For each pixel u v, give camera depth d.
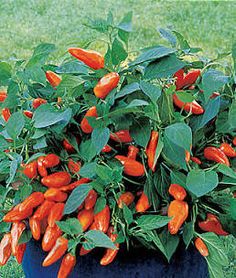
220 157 1.15
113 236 1.13
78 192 1.10
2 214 1.19
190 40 3.55
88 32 3.65
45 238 1.11
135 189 1.19
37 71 1.16
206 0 3.96
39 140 1.14
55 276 1.19
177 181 1.14
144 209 1.14
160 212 1.18
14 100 1.23
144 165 1.15
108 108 1.10
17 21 3.79
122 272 1.17
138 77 1.17
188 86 1.22
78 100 1.20
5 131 1.20
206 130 1.21
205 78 1.13
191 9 3.87
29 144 1.19
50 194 1.13
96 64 1.14
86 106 1.16
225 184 1.19
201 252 1.12
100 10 3.95
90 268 1.17
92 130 1.15
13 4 3.99
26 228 1.17
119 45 1.12
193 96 1.10
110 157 1.17
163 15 3.83
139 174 1.14
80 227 1.10
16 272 1.86
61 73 1.21
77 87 1.14
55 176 1.14
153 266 1.17
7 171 1.15
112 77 1.09
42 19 3.81
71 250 1.11
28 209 1.12
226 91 1.20
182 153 1.11
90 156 1.12
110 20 1.14
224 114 1.18
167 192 1.17
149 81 1.14
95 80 1.15
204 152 1.17
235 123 1.12
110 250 1.12
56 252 1.10
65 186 1.15
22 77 1.17
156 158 1.09
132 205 1.17
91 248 1.08
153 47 1.19
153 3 3.99
